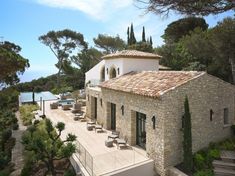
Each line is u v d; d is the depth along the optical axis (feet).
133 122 60.70
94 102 92.63
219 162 49.65
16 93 155.74
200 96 53.36
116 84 69.62
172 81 53.72
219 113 57.82
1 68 98.53
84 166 47.42
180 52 127.54
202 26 151.64
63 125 50.93
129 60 82.74
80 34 196.24
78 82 206.49
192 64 114.73
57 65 200.85
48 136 55.36
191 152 47.75
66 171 50.06
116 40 209.05
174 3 31.32
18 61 102.73
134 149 57.72
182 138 49.93
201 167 48.08
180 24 154.51
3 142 67.67
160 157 48.49
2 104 138.41
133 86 60.49
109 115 76.28
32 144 45.62
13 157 60.34
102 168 46.21
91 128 74.95
